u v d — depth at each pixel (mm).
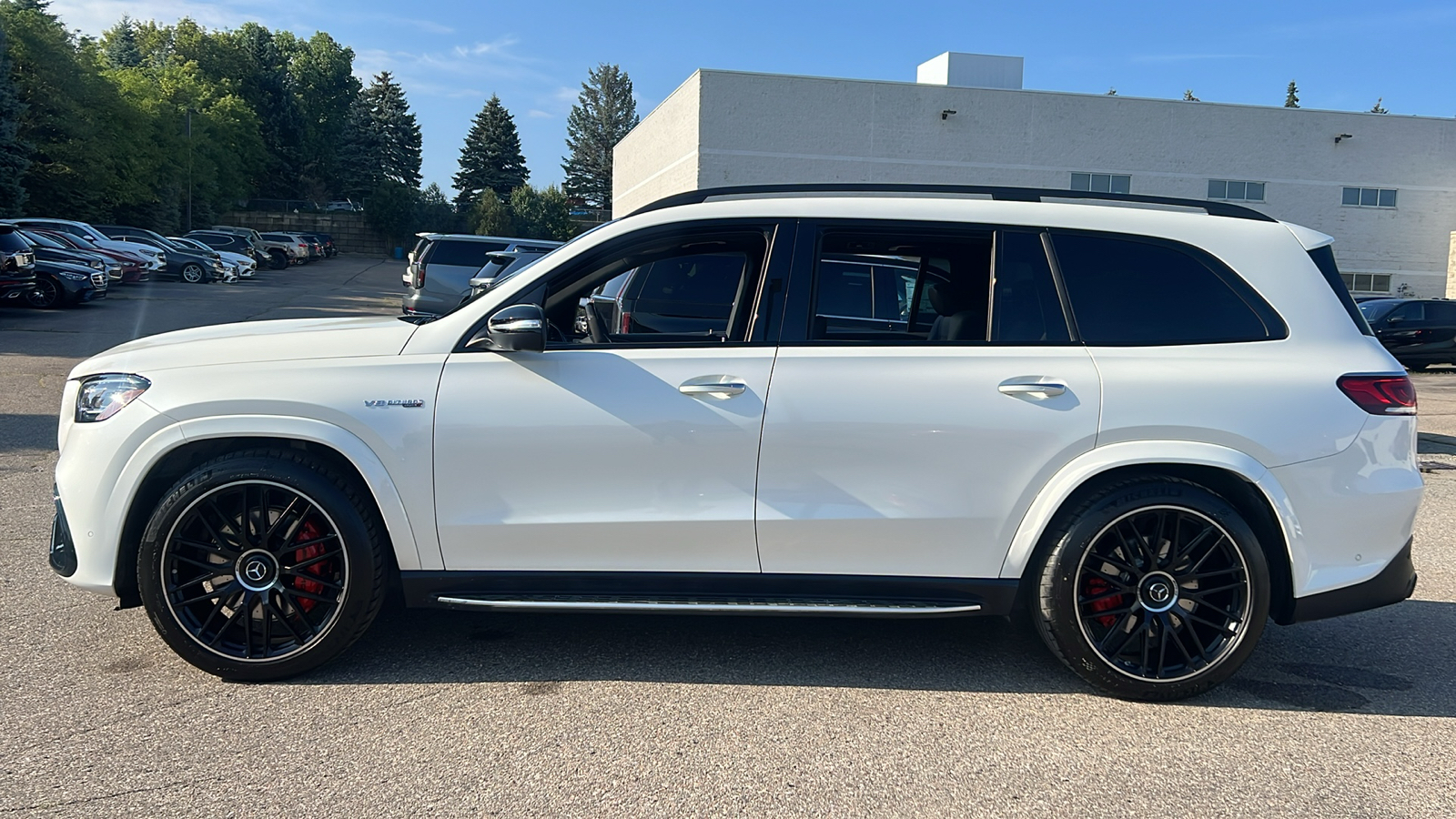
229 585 3359
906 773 2895
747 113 33000
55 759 2832
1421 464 8594
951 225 3523
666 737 3080
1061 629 3398
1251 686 3631
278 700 3279
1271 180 36438
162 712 3164
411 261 16844
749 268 3582
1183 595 3408
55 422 8750
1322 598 3408
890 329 3613
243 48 76062
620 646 3857
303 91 85750
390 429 3314
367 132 85250
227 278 33125
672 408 3326
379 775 2791
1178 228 3533
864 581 3426
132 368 3400
